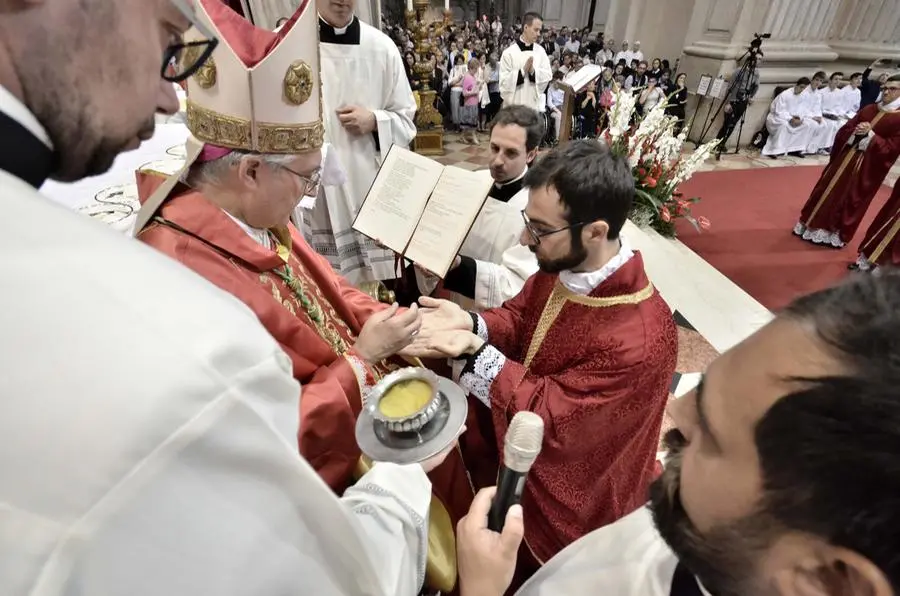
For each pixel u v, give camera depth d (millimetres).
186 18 503
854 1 7727
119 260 342
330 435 1002
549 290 1382
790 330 337
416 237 1676
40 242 319
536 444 647
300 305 1175
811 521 320
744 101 7363
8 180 337
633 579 648
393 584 607
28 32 377
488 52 9727
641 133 3199
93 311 311
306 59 1031
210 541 335
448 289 1905
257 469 355
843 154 4531
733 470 370
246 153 1004
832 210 4676
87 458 296
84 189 1613
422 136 7027
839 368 302
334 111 2488
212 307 366
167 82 557
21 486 288
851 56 7953
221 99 950
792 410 312
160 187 1040
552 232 1147
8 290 298
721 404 375
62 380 296
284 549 382
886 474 275
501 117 2006
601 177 1088
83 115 423
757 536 369
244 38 953
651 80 7961
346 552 452
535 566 1444
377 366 1346
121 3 417
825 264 4527
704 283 3566
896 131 4223
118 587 309
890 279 323
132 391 304
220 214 1029
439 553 1068
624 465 1348
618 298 1175
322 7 2328
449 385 965
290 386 405
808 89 7578
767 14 7527
